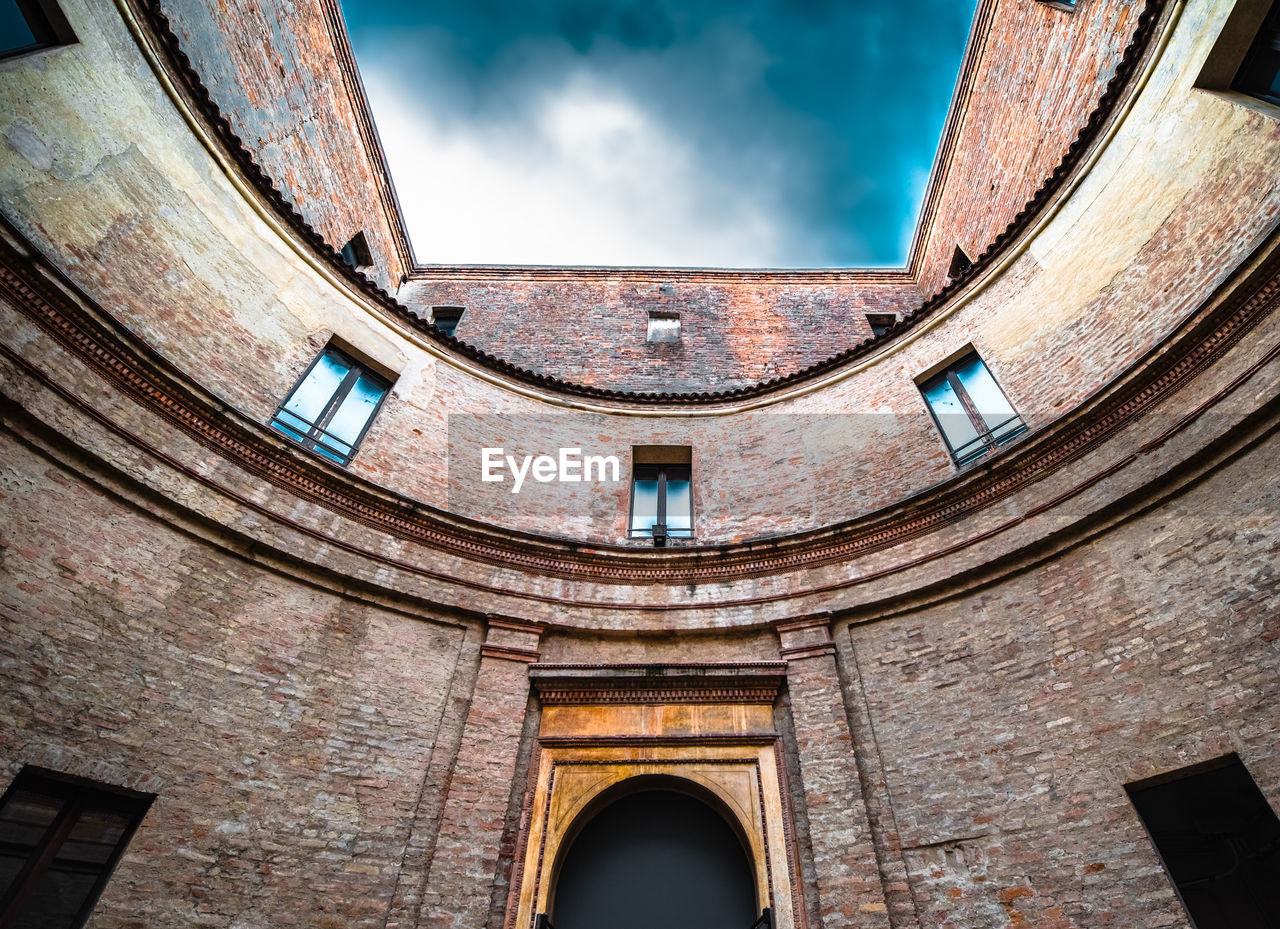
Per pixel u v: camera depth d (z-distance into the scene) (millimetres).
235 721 7012
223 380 8805
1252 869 6168
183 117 9250
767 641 9461
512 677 8844
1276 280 6785
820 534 9758
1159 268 8398
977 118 15359
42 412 6566
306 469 8750
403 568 9109
